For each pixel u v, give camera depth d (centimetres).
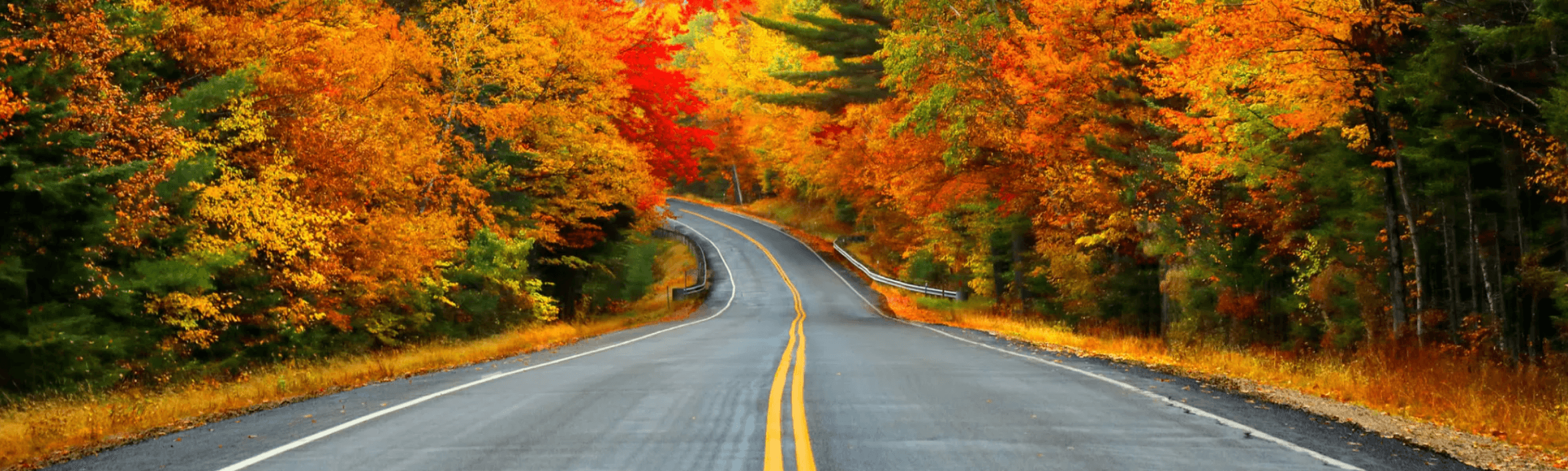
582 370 1441
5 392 1300
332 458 695
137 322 1584
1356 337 1966
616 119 3441
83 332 1419
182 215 1628
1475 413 978
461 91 2638
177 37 1684
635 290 5000
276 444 770
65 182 1287
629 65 3456
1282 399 1011
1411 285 1888
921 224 4325
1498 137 1538
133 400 1255
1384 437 763
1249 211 2180
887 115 3494
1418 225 1789
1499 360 1449
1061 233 3002
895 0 2831
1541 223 1630
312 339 1966
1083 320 3153
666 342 2209
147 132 1457
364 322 2156
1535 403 1101
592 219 3719
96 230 1393
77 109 1366
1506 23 1370
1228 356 1622
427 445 748
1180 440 745
